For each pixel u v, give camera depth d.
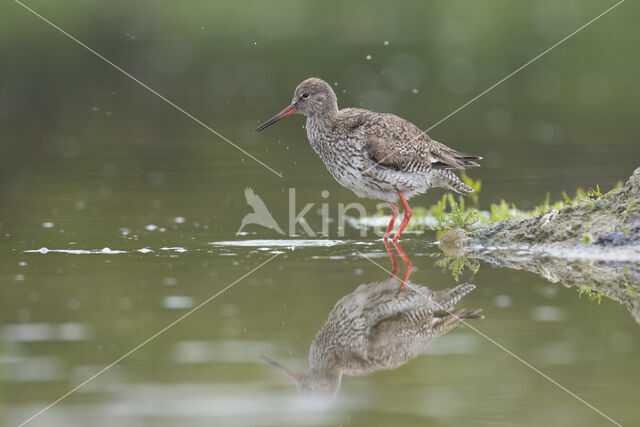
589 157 22.44
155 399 8.56
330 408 8.41
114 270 12.98
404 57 36.22
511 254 13.95
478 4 43.19
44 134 27.92
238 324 10.49
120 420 8.08
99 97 33.53
